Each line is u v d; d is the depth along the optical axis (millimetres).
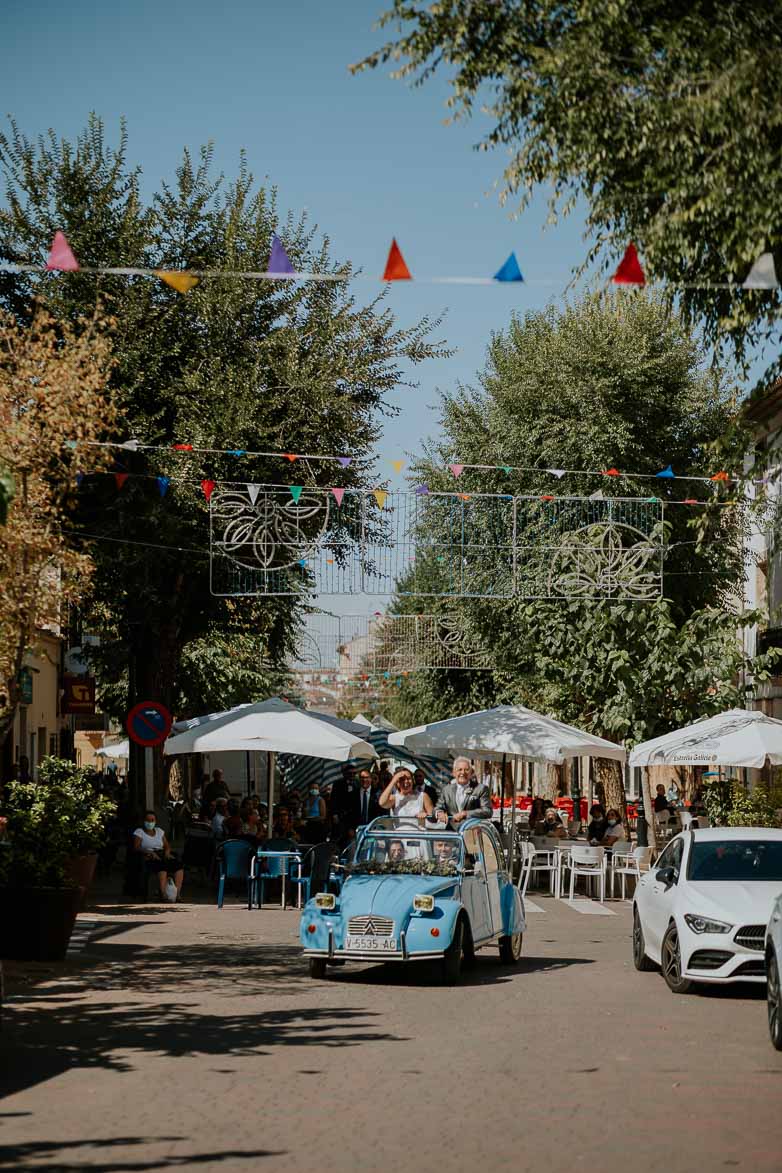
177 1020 12672
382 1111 8867
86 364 16328
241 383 25812
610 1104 9102
